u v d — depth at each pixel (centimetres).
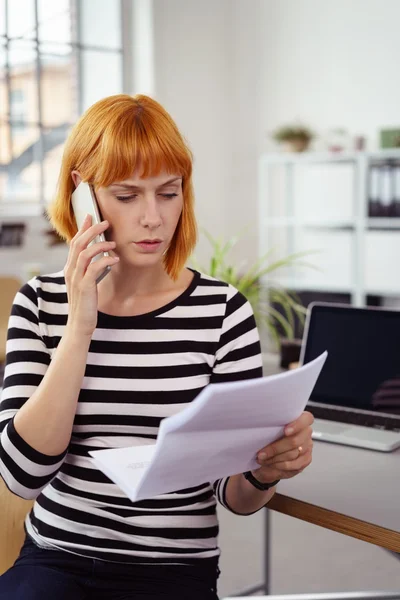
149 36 571
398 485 140
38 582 126
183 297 139
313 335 195
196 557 132
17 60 530
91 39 563
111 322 136
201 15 600
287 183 602
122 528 129
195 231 139
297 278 582
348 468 150
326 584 252
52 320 138
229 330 139
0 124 530
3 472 125
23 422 123
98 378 133
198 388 135
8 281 426
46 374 125
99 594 128
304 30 581
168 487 108
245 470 119
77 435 133
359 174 516
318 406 188
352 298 538
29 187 547
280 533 294
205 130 609
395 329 184
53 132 553
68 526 131
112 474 111
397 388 181
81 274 124
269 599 201
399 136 511
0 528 148
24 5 529
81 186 130
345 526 126
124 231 127
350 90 563
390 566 265
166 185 126
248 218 624
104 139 124
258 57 608
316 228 568
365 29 551
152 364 134
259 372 140
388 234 546
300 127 551
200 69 603
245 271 626
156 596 126
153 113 127
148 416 133
